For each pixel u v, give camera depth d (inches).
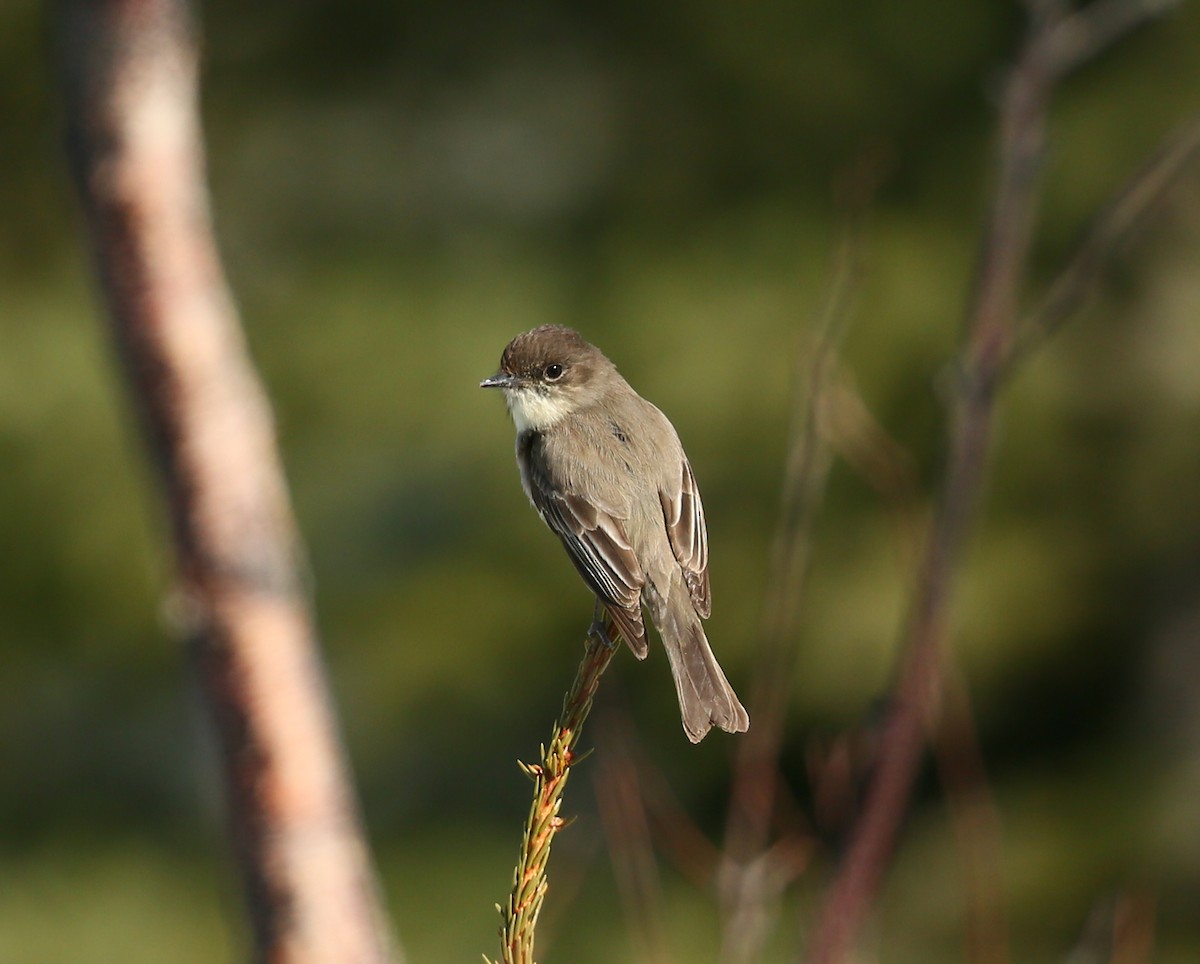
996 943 236.7
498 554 551.2
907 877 557.9
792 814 252.8
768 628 233.0
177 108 165.2
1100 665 597.3
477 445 546.0
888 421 531.8
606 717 252.2
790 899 471.8
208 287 169.2
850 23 563.8
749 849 223.5
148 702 580.1
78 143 164.1
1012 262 221.5
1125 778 596.4
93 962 549.6
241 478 170.2
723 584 533.3
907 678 212.8
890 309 534.6
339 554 559.2
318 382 546.0
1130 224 227.3
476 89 586.6
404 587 553.0
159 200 164.9
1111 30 222.8
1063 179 541.0
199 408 168.1
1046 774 606.5
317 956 172.4
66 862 570.9
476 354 546.6
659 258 558.9
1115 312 557.0
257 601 170.1
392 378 545.0
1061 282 223.5
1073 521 570.9
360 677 565.9
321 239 575.8
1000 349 218.5
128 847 577.3
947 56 561.0
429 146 585.0
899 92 564.7
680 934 486.3
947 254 547.8
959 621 561.9
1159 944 579.5
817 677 534.9
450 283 562.3
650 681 545.6
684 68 576.1
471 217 577.9
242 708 171.5
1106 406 563.2
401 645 555.8
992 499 565.9
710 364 533.6
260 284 566.9
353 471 553.9
